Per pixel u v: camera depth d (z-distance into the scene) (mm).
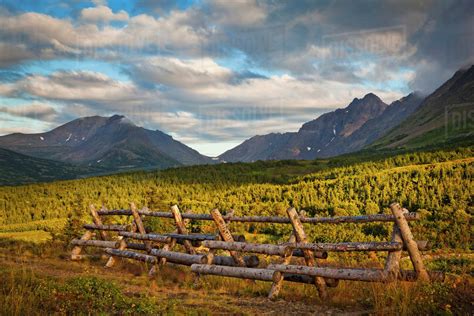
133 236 14531
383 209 110250
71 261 15172
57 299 7723
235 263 10992
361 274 8211
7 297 7207
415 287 7203
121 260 14859
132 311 7246
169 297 9203
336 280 9211
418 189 116375
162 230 26578
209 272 10734
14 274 9594
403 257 15336
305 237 9758
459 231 64625
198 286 10727
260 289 9953
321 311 7668
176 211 13664
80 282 8867
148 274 12477
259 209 139625
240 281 10977
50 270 12766
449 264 18953
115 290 8477
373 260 17500
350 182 144500
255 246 10195
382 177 141375
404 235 8016
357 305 7934
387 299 7281
